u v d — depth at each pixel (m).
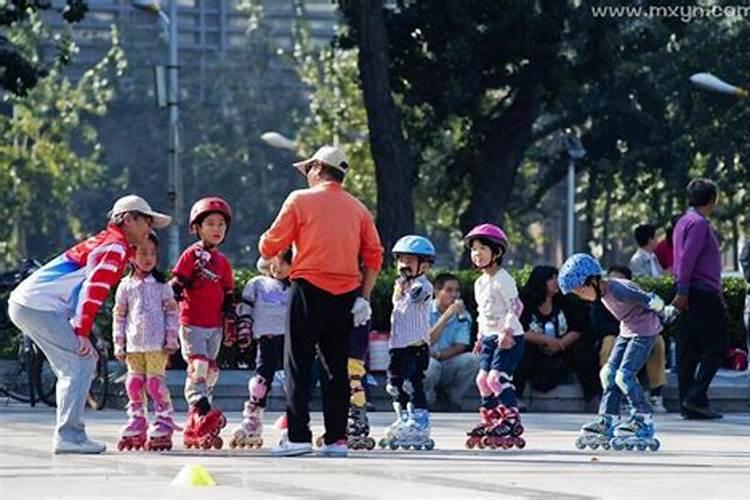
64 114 189.62
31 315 29.39
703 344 41.38
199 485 24.44
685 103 122.75
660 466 28.64
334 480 25.41
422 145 102.12
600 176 135.12
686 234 40.94
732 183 124.75
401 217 75.25
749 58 120.75
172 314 31.08
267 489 24.06
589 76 94.19
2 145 182.88
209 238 31.77
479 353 32.66
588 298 32.47
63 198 192.38
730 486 25.33
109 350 48.09
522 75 94.12
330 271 29.27
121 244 29.28
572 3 93.06
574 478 26.20
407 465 28.12
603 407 32.53
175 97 94.88
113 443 32.75
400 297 32.66
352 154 146.38
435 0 93.19
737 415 43.91
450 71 93.38
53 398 45.28
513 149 95.19
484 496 23.42
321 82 170.62
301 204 29.30
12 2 84.75
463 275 49.00
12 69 85.19
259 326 32.53
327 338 29.66
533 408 44.88
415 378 32.41
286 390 29.84
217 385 44.12
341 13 91.75
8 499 22.75
